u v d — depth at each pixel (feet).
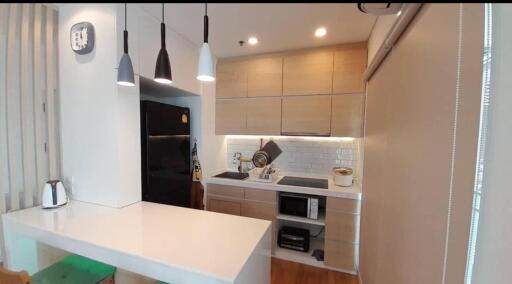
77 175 5.96
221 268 3.22
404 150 3.45
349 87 7.64
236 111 9.18
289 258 8.02
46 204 5.42
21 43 5.24
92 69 5.51
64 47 5.81
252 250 3.72
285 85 8.43
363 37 7.10
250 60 8.87
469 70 1.88
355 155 8.73
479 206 1.78
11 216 5.03
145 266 3.51
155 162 6.64
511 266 1.56
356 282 6.86
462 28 1.98
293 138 9.58
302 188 7.68
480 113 1.75
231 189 8.54
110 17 5.25
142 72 5.88
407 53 3.40
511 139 1.56
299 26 6.36
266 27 6.43
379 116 5.16
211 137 9.28
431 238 2.49
